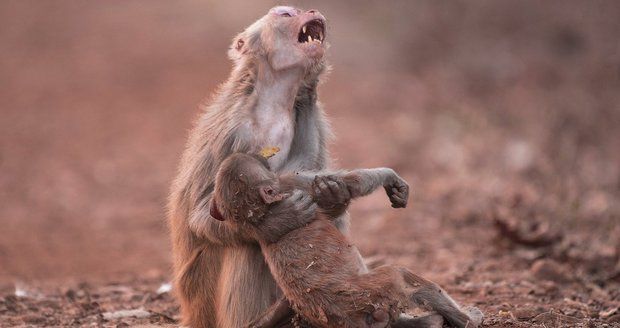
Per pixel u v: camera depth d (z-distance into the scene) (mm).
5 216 17984
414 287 7559
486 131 21109
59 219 17656
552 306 9508
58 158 23328
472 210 14984
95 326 9297
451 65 31859
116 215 17812
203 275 8336
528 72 29438
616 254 11742
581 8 34219
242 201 7637
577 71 28656
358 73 31828
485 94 27031
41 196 19750
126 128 26078
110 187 20312
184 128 25734
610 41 31281
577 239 12633
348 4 39156
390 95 28375
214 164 8203
